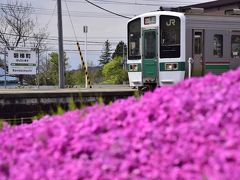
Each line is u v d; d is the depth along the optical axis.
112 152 4.25
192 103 4.75
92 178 4.01
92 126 4.89
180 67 21.17
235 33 22.95
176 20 21.27
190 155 4.07
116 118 5.07
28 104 15.29
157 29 21.73
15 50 29.47
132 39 22.83
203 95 4.87
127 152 4.28
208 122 4.38
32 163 4.41
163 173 3.94
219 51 22.38
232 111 4.46
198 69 21.62
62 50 29.17
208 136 4.27
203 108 4.64
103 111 5.44
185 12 22.02
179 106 4.72
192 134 4.31
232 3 38.38
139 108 5.08
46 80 50.53
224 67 22.55
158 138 4.39
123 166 4.06
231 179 3.60
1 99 14.95
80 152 4.46
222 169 3.79
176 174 3.87
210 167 3.88
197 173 3.87
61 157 4.45
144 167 4.06
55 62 52.84
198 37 21.66
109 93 16.62
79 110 6.18
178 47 21.20
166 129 4.50
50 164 4.34
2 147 4.96
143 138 4.46
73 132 4.84
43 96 15.44
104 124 4.89
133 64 22.72
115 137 4.47
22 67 29.77
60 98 15.64
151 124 4.65
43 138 4.86
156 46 21.78
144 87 22.28
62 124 5.25
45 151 4.64
